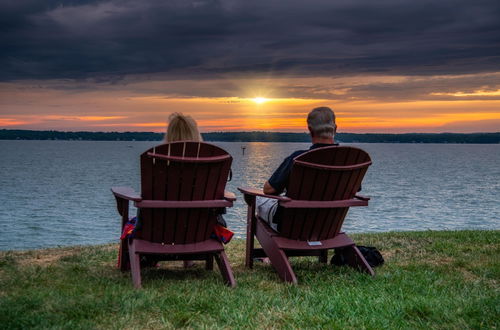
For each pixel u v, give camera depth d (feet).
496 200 180.34
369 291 13.10
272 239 15.01
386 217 133.59
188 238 14.10
